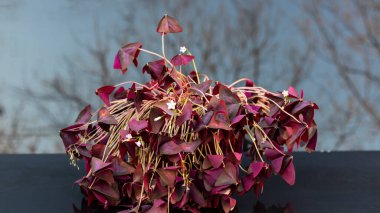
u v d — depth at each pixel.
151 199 1.21
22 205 1.36
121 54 1.25
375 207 1.35
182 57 1.30
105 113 1.25
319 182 1.53
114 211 1.32
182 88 1.24
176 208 1.29
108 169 1.21
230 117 1.20
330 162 1.73
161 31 1.26
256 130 1.26
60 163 1.72
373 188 1.48
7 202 1.38
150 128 1.19
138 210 1.25
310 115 1.26
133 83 1.26
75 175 1.59
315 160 1.76
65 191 1.46
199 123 1.19
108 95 1.29
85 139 1.31
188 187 1.23
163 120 1.19
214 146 1.24
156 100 1.24
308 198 1.41
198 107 1.23
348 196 1.42
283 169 1.27
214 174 1.21
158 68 1.25
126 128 1.25
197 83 1.34
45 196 1.42
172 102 1.17
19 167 1.67
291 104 1.25
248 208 1.34
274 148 1.26
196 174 1.23
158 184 1.21
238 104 1.20
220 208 1.30
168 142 1.19
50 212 1.32
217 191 1.22
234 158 1.22
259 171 1.23
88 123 1.30
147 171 1.20
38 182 1.53
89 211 1.33
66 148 1.32
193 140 1.22
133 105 1.28
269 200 1.39
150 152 1.22
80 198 1.41
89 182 1.27
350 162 1.74
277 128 1.27
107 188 1.25
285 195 1.42
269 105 1.29
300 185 1.51
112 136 1.26
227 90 1.21
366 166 1.69
